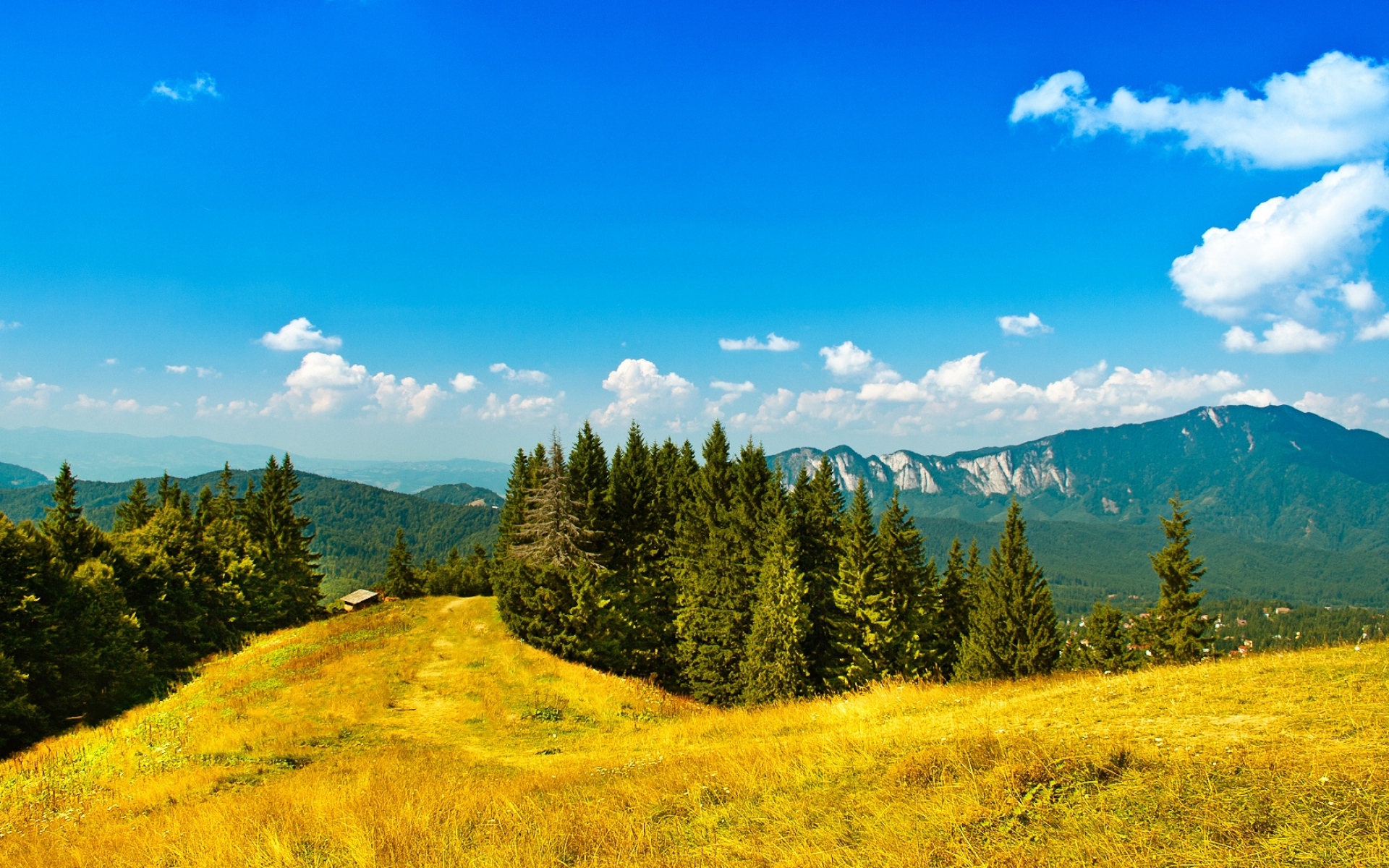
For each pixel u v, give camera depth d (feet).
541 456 179.01
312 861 25.57
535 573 125.29
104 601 118.52
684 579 134.82
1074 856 18.28
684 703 88.02
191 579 163.53
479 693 84.07
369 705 77.20
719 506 134.31
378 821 29.14
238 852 26.76
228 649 158.40
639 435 176.45
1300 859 16.46
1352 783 19.31
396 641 126.31
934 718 40.14
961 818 21.58
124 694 110.83
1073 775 23.35
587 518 131.03
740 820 25.11
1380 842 16.31
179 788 44.16
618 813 27.68
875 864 19.48
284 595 205.46
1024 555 140.36
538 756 55.52
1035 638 131.03
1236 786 20.51
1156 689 36.27
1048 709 36.06
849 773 28.86
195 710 76.48
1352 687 29.50
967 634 156.56
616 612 128.77
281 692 84.84
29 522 112.16
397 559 309.63
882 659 108.68
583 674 94.48
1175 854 17.57
